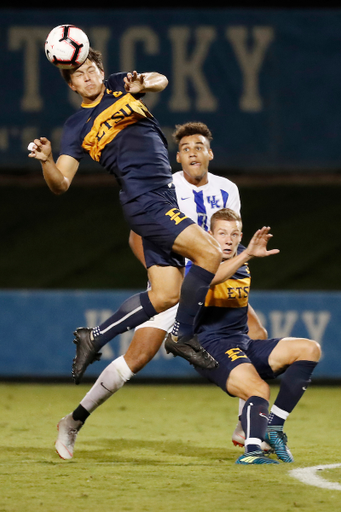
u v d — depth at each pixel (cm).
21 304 3228
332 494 1101
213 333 1513
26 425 1983
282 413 1452
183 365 3194
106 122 1378
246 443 1391
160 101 4259
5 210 4728
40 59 4244
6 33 4234
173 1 4441
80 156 1435
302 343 1473
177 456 1488
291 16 4266
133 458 1458
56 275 4244
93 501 1057
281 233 4525
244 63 4272
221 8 4353
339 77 4272
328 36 4262
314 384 3206
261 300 3153
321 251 4397
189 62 4272
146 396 2798
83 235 4556
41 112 4247
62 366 3209
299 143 4288
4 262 4328
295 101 4281
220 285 1515
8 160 4259
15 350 3216
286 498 1073
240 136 4288
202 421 2106
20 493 1116
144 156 1366
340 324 3150
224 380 1432
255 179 4991
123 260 4384
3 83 4241
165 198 1360
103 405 2508
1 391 2944
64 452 1441
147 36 4275
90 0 4416
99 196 4881
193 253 1302
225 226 1496
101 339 1409
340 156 4278
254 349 1527
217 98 4278
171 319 1515
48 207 4778
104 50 4272
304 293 3159
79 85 1397
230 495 1095
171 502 1048
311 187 4925
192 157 1659
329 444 1664
